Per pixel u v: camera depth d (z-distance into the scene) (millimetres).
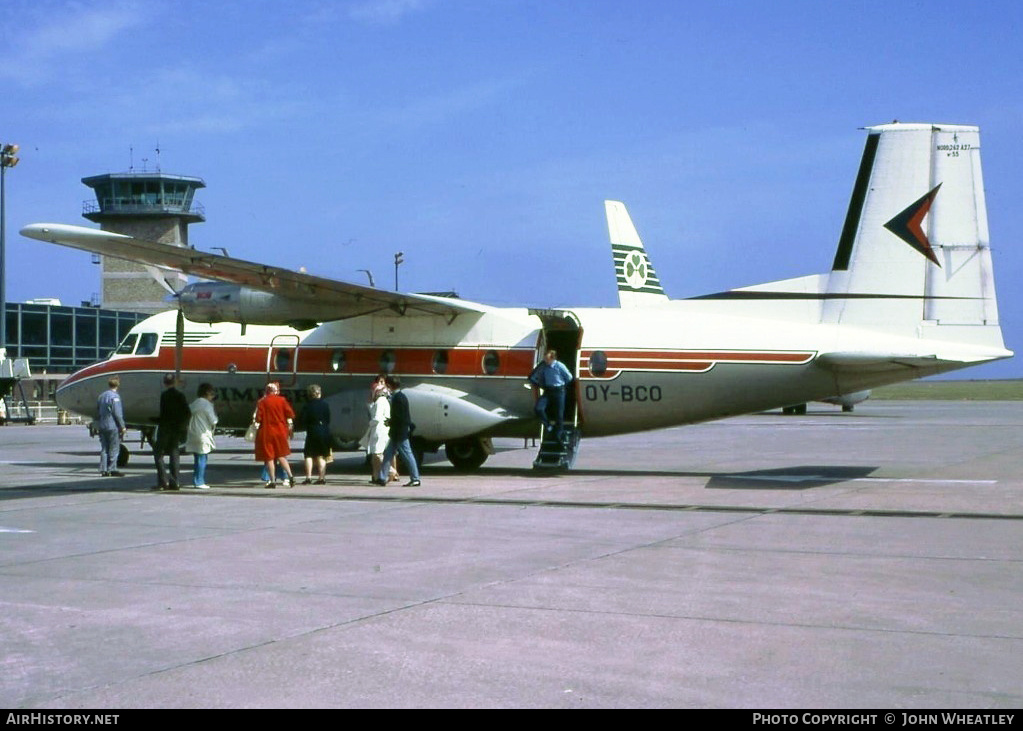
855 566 11320
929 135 20000
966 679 7203
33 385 66562
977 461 25453
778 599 9703
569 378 21375
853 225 20438
